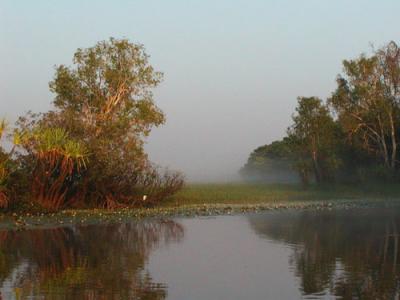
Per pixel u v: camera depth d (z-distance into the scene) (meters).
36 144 38.53
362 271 18.36
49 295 15.38
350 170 68.75
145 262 20.19
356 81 63.59
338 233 27.86
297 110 69.25
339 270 18.55
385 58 63.88
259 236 26.97
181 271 18.48
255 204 46.03
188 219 35.34
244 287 16.27
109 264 19.81
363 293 15.46
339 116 65.31
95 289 16.05
